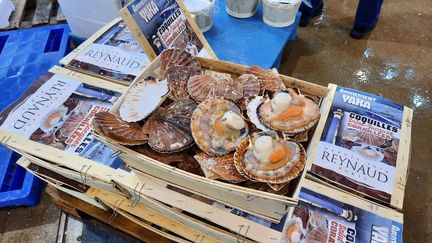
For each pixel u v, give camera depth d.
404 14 1.80
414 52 1.61
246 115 0.61
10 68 1.35
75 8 1.28
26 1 1.61
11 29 1.54
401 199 0.69
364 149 0.75
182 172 0.55
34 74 1.33
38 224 1.04
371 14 1.57
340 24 1.76
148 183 0.71
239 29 1.27
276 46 1.21
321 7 1.80
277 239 0.66
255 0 1.28
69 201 0.93
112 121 0.60
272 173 0.52
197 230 0.77
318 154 0.74
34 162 0.78
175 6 0.84
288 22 1.27
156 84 0.65
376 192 0.70
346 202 0.70
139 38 0.76
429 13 1.80
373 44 1.65
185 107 0.62
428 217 1.07
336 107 0.82
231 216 0.68
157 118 0.61
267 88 0.66
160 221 0.80
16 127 0.78
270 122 0.57
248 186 0.54
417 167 1.19
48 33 1.47
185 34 0.86
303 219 0.68
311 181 0.73
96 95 0.86
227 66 0.74
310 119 0.58
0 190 1.04
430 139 1.28
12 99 1.25
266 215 0.62
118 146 0.59
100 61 0.94
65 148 0.74
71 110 0.82
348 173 0.72
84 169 0.71
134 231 0.90
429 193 1.12
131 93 0.65
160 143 0.58
